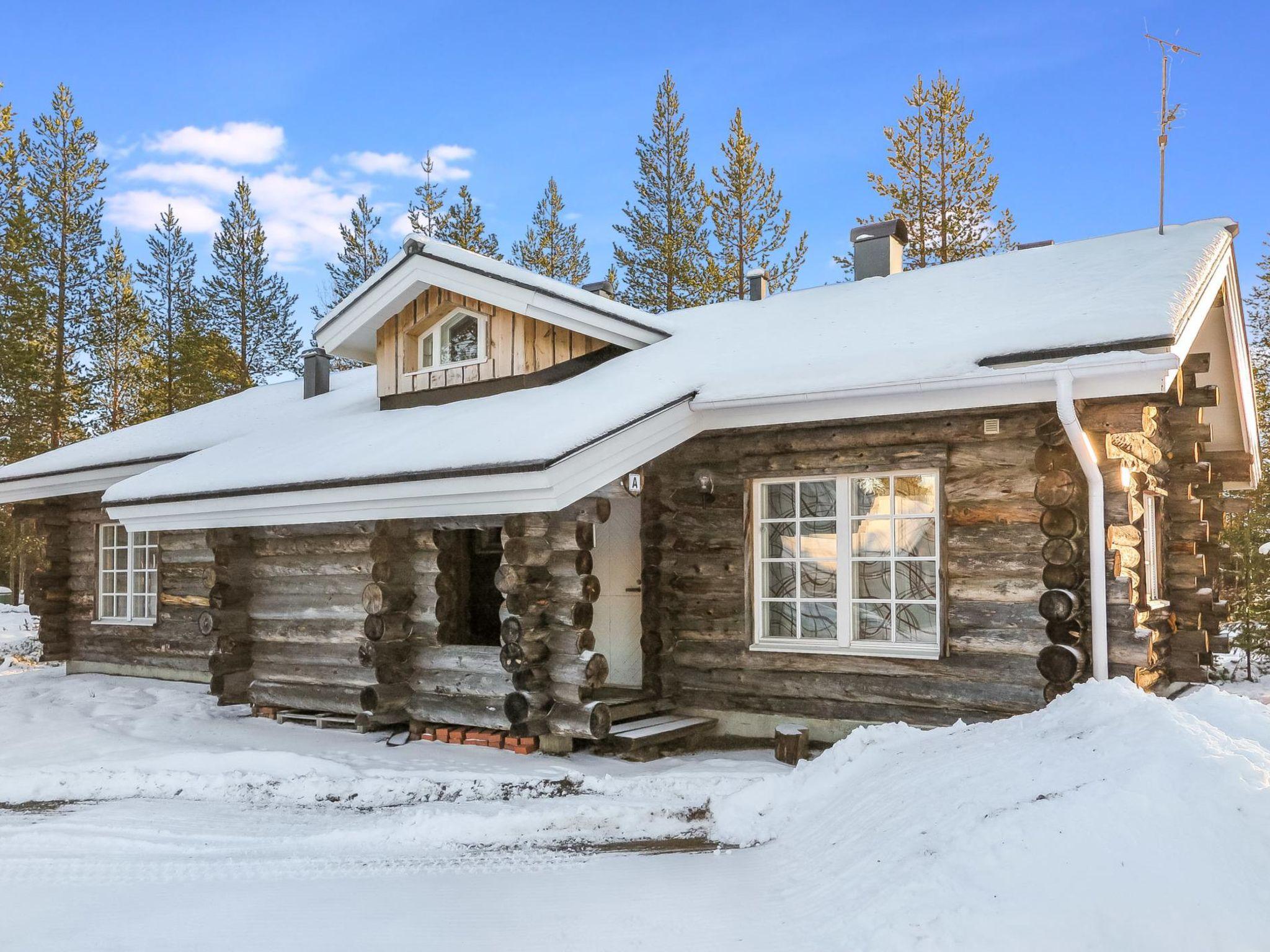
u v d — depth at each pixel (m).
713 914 4.27
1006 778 4.60
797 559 8.30
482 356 10.54
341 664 9.11
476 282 10.05
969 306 8.47
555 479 7.07
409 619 8.64
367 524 8.66
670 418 7.92
